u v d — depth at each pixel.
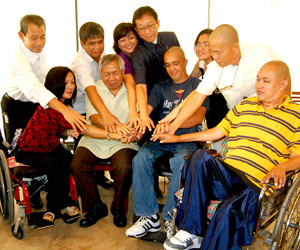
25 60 2.57
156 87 2.59
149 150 2.30
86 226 2.45
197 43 2.64
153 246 2.20
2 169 2.39
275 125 1.85
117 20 4.03
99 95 2.55
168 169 2.25
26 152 2.29
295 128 1.82
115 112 2.60
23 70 2.49
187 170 1.75
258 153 1.86
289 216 1.74
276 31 4.28
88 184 2.38
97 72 2.88
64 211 2.50
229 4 4.15
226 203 1.56
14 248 2.16
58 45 3.98
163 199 2.90
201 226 1.68
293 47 4.31
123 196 2.37
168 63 2.37
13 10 3.76
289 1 4.17
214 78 2.21
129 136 2.35
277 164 1.84
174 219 1.80
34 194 2.60
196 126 2.47
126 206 2.46
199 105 2.28
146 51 2.57
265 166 1.84
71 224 2.50
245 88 2.19
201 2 4.11
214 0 4.12
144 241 2.26
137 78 2.56
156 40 2.63
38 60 2.75
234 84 2.17
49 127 2.28
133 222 2.41
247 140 1.91
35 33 2.51
